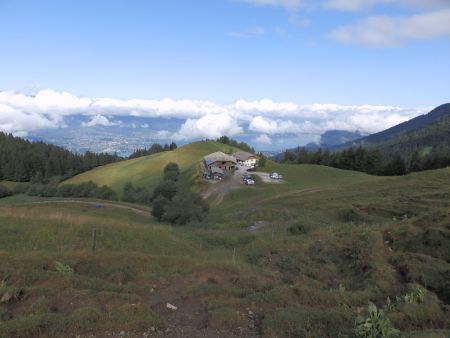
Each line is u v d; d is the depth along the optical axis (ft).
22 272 53.88
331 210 193.88
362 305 52.80
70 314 41.24
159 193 261.03
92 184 353.51
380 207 177.99
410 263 68.28
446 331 42.24
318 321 44.16
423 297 52.80
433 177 241.14
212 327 43.27
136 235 94.68
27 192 380.99
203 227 160.25
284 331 42.09
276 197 276.41
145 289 52.85
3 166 565.94
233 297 52.31
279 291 52.80
